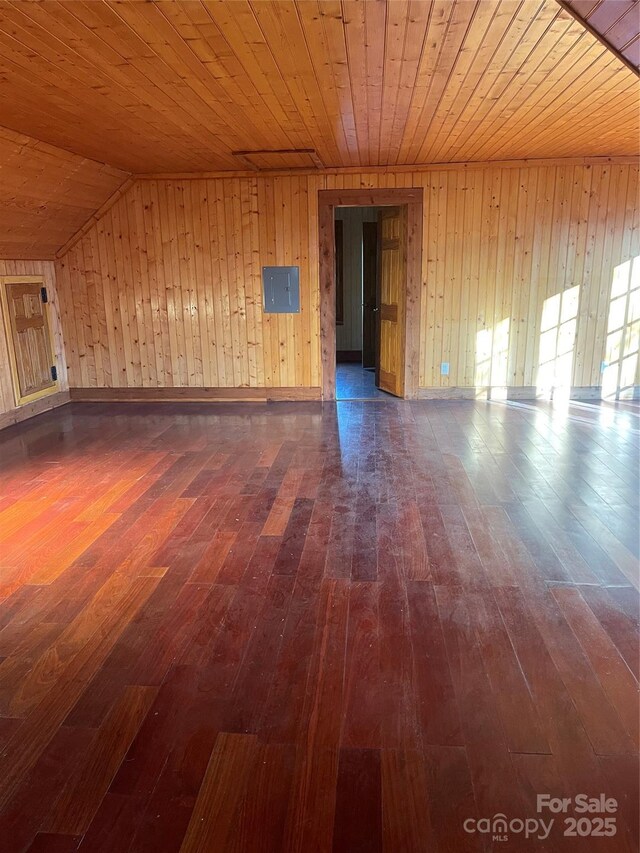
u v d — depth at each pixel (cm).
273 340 652
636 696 196
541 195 598
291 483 398
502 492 376
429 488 384
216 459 455
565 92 360
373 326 850
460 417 573
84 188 567
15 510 361
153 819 155
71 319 661
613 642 224
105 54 291
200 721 188
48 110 379
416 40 278
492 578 271
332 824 153
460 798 160
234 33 269
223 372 663
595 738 179
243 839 149
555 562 286
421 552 297
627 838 148
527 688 200
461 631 232
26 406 599
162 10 245
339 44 282
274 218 622
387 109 393
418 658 216
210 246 633
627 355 632
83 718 190
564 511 346
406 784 164
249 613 246
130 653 222
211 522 338
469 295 627
